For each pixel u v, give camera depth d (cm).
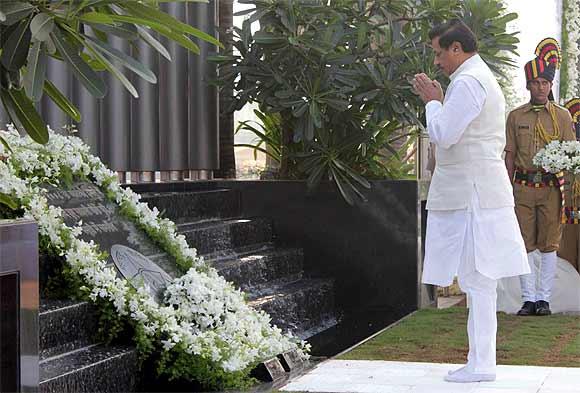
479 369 540
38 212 518
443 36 545
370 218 876
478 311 539
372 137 879
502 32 897
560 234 807
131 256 576
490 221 532
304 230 891
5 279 370
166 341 510
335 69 830
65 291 517
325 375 561
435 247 543
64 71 775
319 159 866
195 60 927
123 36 359
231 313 562
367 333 761
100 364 477
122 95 842
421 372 568
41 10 350
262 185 902
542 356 614
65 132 778
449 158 538
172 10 891
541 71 802
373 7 874
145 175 901
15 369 374
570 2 1155
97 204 607
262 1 850
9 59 347
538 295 811
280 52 845
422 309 859
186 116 923
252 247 855
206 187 910
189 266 614
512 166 815
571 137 805
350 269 880
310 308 802
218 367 516
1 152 508
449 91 537
